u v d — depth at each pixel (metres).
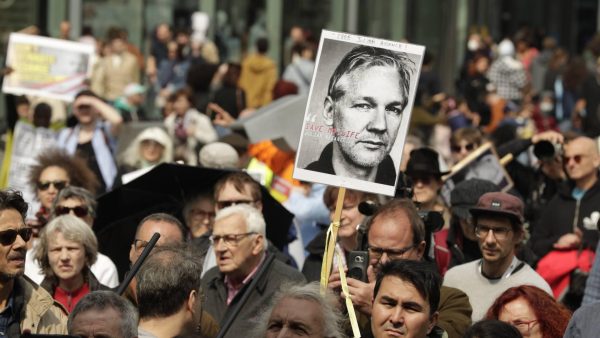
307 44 34.56
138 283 11.51
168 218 14.17
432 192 16.81
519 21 65.19
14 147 21.95
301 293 10.66
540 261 17.69
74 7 33.34
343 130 13.45
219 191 16.05
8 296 12.80
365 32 41.53
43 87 23.48
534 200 19.44
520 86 42.97
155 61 35.72
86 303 10.61
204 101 28.41
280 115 20.95
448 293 13.62
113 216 17.20
